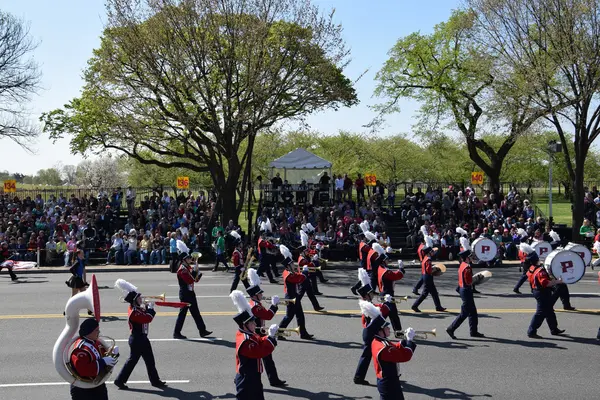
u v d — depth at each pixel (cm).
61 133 3294
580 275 1452
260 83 3008
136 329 1118
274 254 2380
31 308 1838
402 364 1247
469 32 3725
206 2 2955
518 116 3553
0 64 3600
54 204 3728
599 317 1664
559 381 1138
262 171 6253
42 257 2995
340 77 3309
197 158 3325
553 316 1456
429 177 6400
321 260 2227
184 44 2983
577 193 3325
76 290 1712
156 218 3431
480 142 4109
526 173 6162
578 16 3141
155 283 2341
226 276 2575
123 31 2958
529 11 3294
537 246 2023
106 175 7381
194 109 3209
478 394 1069
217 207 3303
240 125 3138
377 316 922
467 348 1366
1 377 1176
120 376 1116
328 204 3691
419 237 3161
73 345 821
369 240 1944
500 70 3425
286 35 3072
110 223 3422
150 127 3078
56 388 1114
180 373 1202
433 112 4128
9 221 3284
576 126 3300
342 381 1148
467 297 1455
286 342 1429
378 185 3991
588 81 3153
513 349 1356
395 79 4188
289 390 1099
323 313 1748
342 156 6309
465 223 3192
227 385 1129
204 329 1470
